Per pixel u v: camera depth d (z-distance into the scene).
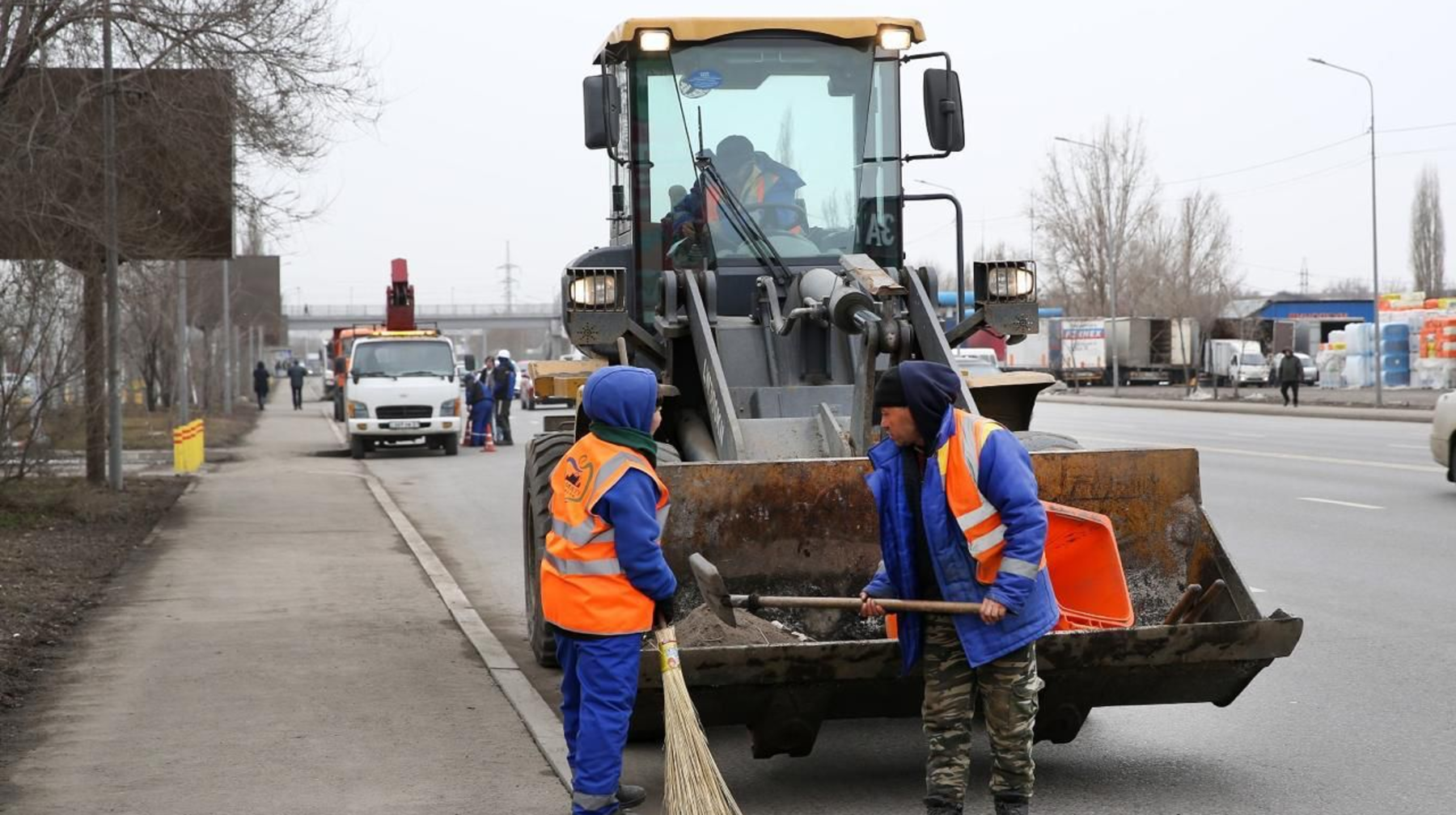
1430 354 55.09
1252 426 34.72
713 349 8.35
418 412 29.61
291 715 7.38
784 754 6.43
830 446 8.27
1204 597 6.41
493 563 13.90
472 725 7.17
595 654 5.31
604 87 9.02
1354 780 6.32
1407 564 12.16
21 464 16.39
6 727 7.12
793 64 9.55
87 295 16.97
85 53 15.48
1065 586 6.51
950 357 8.00
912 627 5.25
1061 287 86.00
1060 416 40.88
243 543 14.42
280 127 16.08
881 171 9.60
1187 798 6.12
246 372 77.31
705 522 6.84
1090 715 7.66
